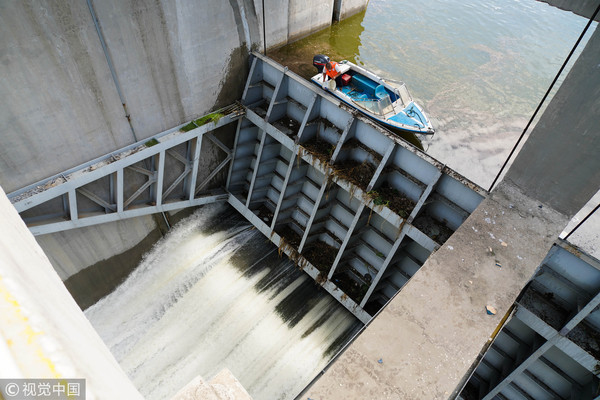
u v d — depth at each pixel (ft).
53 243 50.49
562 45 70.28
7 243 4.57
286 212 65.67
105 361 4.64
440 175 46.75
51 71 40.60
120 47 44.42
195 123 56.54
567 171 25.77
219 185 69.87
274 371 58.34
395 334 18.33
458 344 18.38
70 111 43.83
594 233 39.96
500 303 20.83
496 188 27.89
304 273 66.54
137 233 60.23
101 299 59.31
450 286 21.27
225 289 64.34
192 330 60.29
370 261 61.72
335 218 62.85
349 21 75.00
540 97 61.26
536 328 41.96
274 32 62.80
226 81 58.13
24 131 41.42
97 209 53.26
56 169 45.91
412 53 68.33
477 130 55.93
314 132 58.29
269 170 67.10
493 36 72.64
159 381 56.24
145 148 51.85
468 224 25.35
